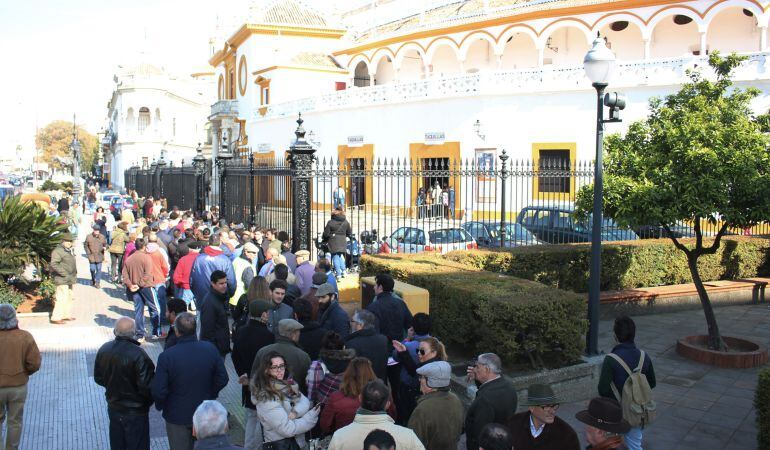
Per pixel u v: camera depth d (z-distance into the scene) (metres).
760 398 5.70
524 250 12.01
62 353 10.12
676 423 7.41
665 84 23.16
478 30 31.64
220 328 7.82
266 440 5.33
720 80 10.12
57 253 12.05
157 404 5.62
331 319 7.32
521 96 26.00
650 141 10.18
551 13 29.23
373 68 37.50
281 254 11.32
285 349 5.86
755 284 13.70
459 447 6.63
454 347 8.84
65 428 7.28
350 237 13.47
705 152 9.09
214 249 9.91
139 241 11.21
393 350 7.09
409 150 29.02
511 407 5.13
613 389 5.73
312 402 5.79
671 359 9.80
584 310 8.18
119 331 5.80
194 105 75.56
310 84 37.91
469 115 26.97
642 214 9.68
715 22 28.38
